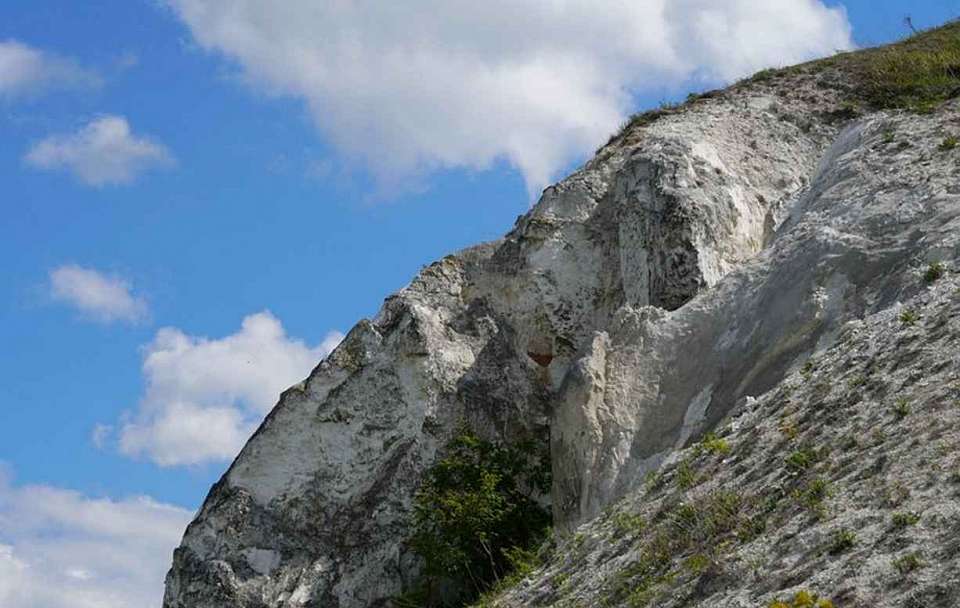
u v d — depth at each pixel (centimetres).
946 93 2806
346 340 2878
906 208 2230
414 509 2647
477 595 2511
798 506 1562
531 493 2628
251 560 2719
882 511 1429
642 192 2738
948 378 1642
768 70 3256
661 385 2333
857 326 1986
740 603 1427
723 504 1692
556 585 1914
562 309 2809
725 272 2627
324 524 2723
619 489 2231
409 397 2769
